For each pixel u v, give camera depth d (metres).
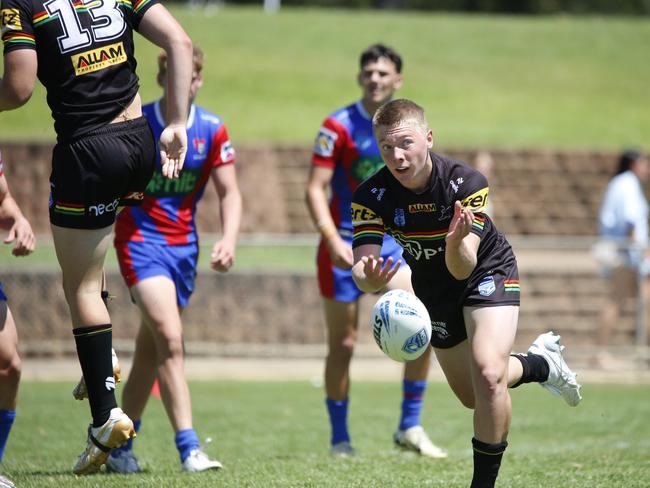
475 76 102.12
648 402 36.09
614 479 17.11
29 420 29.48
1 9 13.67
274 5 179.50
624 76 105.88
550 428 29.06
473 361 14.12
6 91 13.65
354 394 38.41
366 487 16.23
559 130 82.44
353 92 90.62
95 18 14.01
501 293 14.73
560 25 125.62
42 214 59.75
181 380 19.70
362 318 48.50
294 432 28.39
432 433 28.52
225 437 27.12
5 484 15.47
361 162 24.12
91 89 13.91
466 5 197.25
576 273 53.09
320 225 23.47
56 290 46.25
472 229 14.62
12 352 15.50
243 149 63.91
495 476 14.08
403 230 15.32
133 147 14.15
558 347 16.42
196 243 21.34
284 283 48.22
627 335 47.22
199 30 111.75
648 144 79.62
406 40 114.25
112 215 14.48
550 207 67.56
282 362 46.69
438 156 15.18
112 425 14.27
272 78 93.31
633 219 46.22
